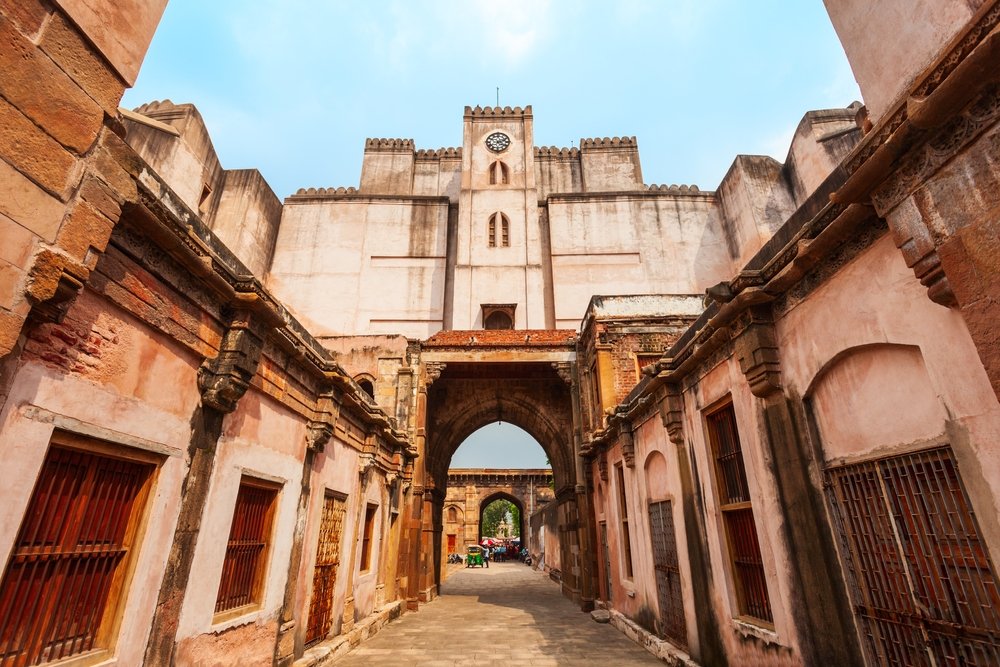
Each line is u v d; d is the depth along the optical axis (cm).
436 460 1761
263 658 550
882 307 328
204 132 2186
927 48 285
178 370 414
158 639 383
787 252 428
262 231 2520
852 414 366
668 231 2722
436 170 3166
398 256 2694
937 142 262
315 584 720
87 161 294
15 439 270
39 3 267
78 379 313
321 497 730
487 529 5997
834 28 365
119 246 345
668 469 761
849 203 334
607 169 3128
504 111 2888
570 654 810
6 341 245
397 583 1268
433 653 819
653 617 834
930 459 302
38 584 300
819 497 392
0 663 273
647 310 1370
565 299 2569
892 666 329
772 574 463
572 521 1600
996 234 229
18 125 254
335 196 2822
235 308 482
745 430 513
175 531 406
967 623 279
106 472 355
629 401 966
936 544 300
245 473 515
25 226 255
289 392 615
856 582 361
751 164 2486
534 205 2616
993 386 232
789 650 430
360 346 1530
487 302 2373
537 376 1778
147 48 342
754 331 459
